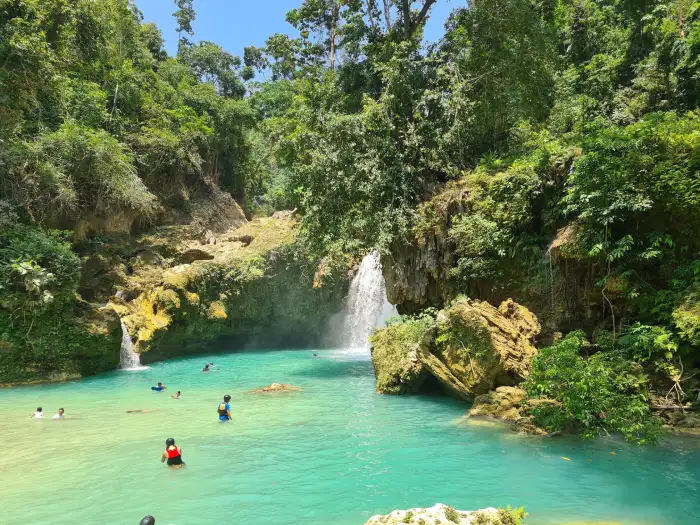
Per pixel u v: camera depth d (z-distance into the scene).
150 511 7.12
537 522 6.54
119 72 32.28
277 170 51.22
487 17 20.25
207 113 39.44
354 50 24.92
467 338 13.09
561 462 8.96
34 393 17.03
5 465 9.30
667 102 22.11
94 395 16.58
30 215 21.78
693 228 11.98
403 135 19.58
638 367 11.23
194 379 19.75
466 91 19.94
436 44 22.08
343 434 11.22
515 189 15.64
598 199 12.72
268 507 7.19
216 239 33.88
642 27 26.92
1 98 19.05
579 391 10.17
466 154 20.47
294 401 15.09
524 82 20.47
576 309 13.95
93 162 24.73
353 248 18.52
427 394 15.83
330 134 19.31
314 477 8.43
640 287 12.25
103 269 25.48
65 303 20.23
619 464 8.77
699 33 20.61
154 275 27.09
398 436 10.95
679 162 12.31
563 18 30.98
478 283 16.16
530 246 15.11
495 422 11.80
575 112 24.05
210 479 8.42
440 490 7.74
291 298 31.47
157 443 10.73
